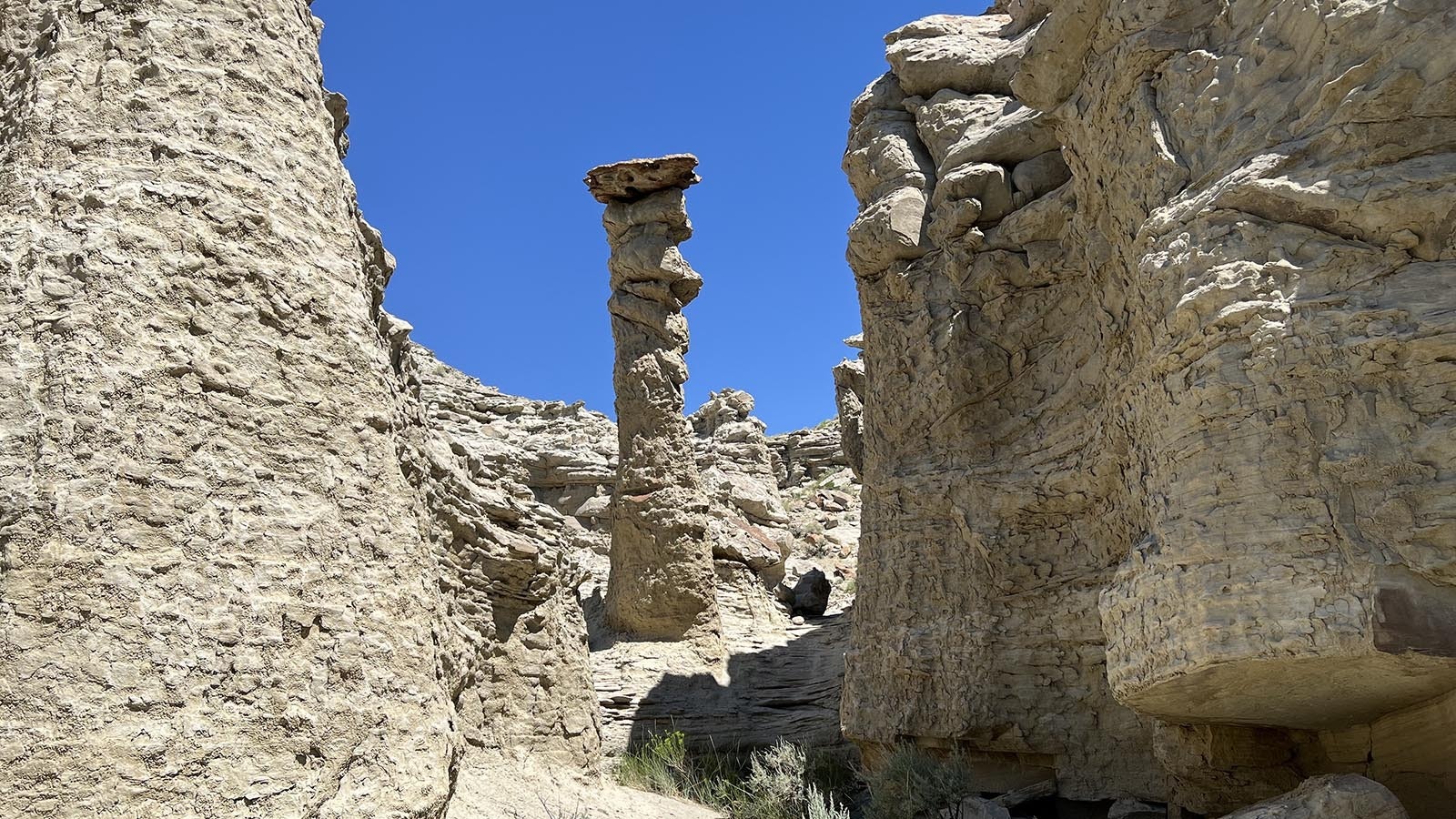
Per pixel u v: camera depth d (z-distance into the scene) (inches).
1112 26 337.7
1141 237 307.7
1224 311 261.6
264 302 211.0
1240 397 257.6
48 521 171.2
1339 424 243.8
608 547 1074.1
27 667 162.6
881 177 575.2
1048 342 489.4
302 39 257.9
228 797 172.6
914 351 541.3
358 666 200.1
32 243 193.2
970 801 446.9
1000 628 479.8
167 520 181.5
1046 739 456.1
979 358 505.4
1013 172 514.9
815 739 706.2
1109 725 442.0
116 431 181.5
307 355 215.5
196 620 178.5
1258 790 345.1
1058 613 462.9
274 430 203.2
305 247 225.8
